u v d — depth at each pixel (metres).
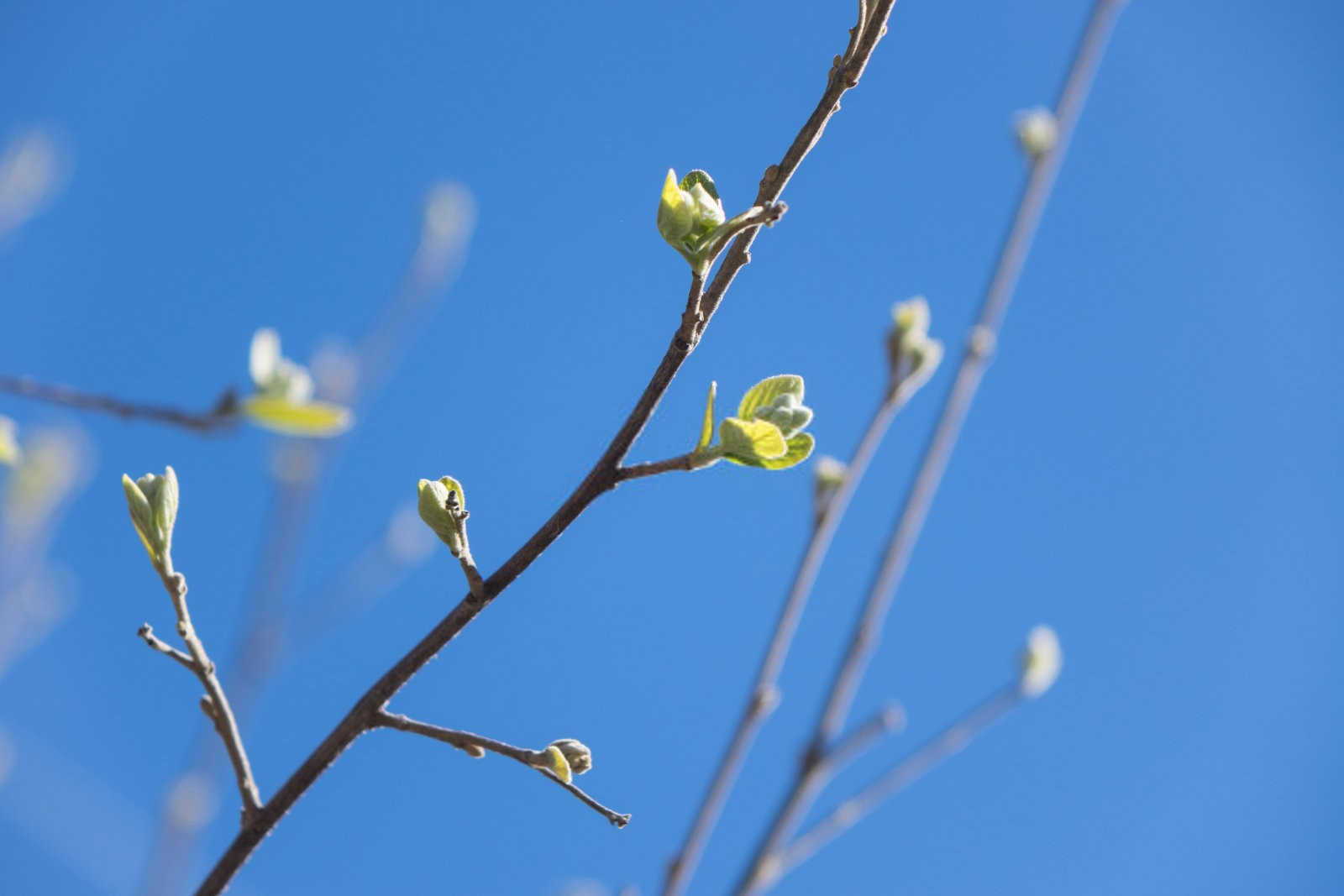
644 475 0.68
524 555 0.68
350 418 0.84
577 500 0.68
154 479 0.70
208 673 0.70
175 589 0.69
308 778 0.69
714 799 0.86
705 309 0.68
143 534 0.69
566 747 0.69
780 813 0.88
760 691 0.87
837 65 0.68
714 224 0.67
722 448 0.68
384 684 0.69
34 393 0.82
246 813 0.69
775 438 0.67
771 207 0.67
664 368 0.68
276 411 0.83
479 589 0.68
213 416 0.83
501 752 0.68
